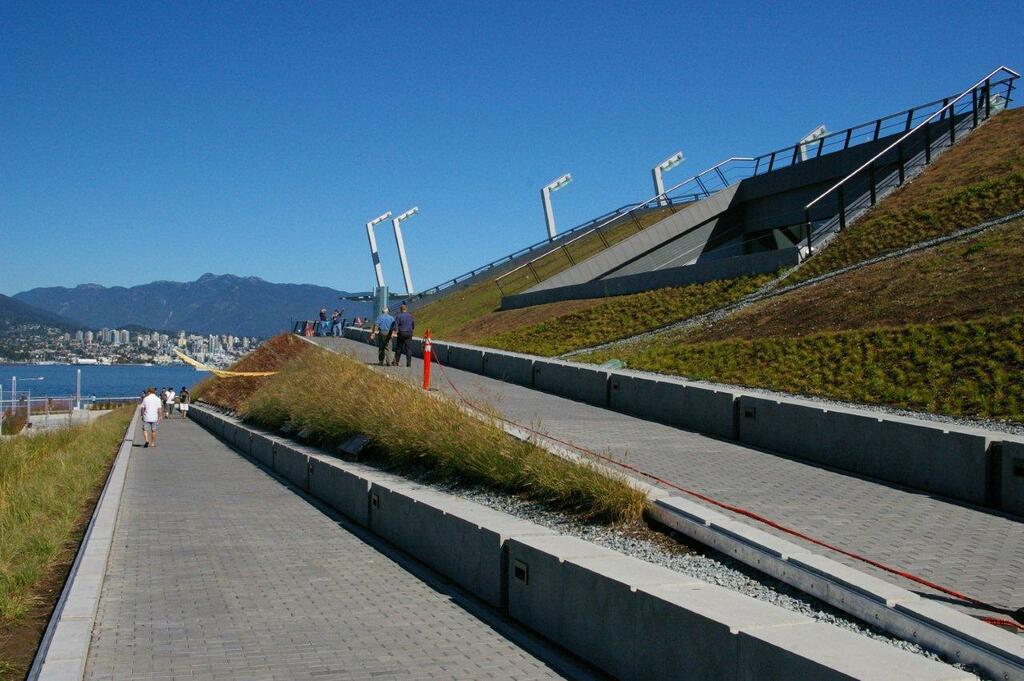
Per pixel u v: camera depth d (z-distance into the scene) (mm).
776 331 23922
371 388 16688
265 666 5863
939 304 21141
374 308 57188
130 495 14453
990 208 26766
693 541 7965
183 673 5707
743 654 4543
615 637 5645
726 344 23766
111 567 8922
